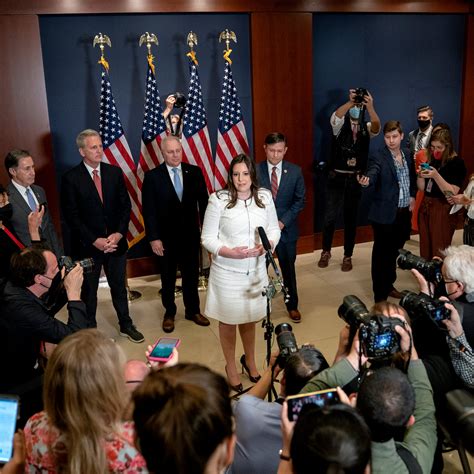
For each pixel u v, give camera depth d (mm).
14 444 1556
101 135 4668
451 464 2656
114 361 1484
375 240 4406
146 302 4797
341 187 5266
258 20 5121
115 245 3998
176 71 5066
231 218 3076
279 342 2053
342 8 5387
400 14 5746
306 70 5383
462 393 1442
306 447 1111
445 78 6129
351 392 1745
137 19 4863
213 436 1134
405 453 1465
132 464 1400
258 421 1672
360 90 5031
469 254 2279
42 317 2416
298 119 5473
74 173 3953
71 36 4734
